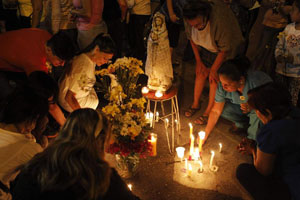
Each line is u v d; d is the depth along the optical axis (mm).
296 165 2053
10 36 2953
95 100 3346
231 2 3912
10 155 1948
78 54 2834
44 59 2988
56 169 1347
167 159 3223
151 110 4168
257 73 2895
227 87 2764
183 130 3723
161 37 2975
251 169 2488
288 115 2117
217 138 3541
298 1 3174
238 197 2727
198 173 3008
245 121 3449
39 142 2596
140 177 2986
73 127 1452
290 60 3453
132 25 4949
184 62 5516
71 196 1355
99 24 3939
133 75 3008
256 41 4711
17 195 1406
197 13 2893
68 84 2812
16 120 1912
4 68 3014
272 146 2041
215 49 3318
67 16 3965
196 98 3977
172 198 2744
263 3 4332
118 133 2520
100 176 1409
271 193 2324
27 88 2027
